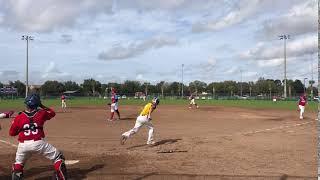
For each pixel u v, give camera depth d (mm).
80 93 126312
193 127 21703
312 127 21203
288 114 33406
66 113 33281
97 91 139625
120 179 9156
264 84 136500
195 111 37219
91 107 44625
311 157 11883
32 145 8031
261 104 56469
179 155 12281
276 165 10734
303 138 16266
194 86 145875
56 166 8273
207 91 146375
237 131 19469
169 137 16828
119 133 18609
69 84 140250
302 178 9203
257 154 12430
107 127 21469
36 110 8211
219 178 9211
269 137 16594
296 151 12977
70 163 10977
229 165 10742
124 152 12867
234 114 33094
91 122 24500
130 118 27797
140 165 10727
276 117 29750
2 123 23328
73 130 19969
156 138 16406
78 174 9664
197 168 10352
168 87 145375
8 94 101688
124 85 142000
